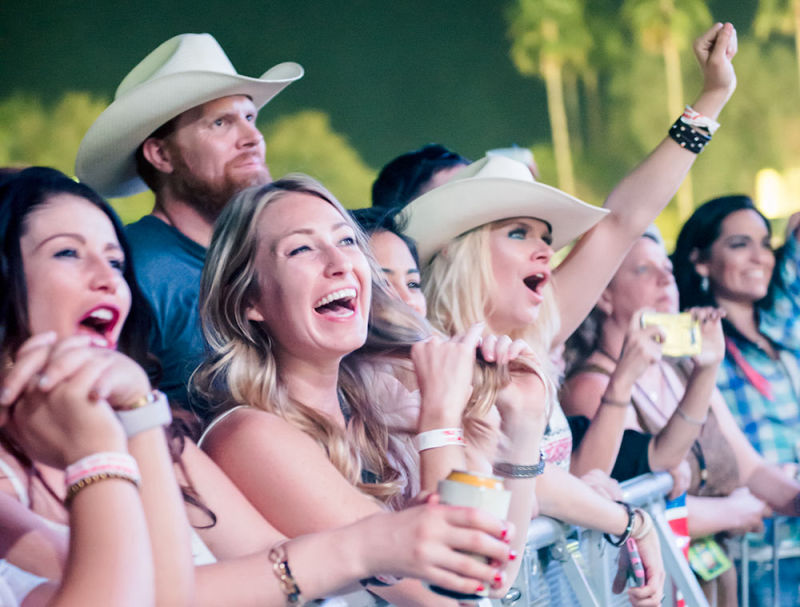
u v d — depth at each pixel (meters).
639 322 3.85
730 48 3.77
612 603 3.08
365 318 2.28
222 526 1.92
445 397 2.11
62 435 1.41
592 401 4.49
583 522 2.88
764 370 5.26
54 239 1.82
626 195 3.81
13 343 1.78
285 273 2.19
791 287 5.34
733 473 4.68
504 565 1.54
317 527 2.04
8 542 1.63
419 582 2.09
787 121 12.90
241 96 3.69
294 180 2.31
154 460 1.54
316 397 2.30
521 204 3.42
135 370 1.51
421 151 4.23
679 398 4.67
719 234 5.34
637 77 13.52
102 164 3.76
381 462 2.43
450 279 3.45
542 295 3.54
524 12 13.60
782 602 4.70
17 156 13.34
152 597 1.38
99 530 1.37
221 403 2.23
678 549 3.53
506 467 2.37
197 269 3.51
